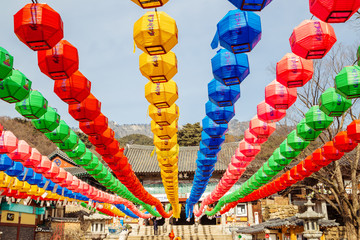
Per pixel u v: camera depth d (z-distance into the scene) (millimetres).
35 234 23297
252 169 21141
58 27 3072
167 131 5156
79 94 4035
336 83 3867
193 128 50250
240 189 12039
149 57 3572
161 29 3139
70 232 25672
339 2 2672
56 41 3199
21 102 4293
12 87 3697
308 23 3238
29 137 44531
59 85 3936
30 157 6879
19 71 3793
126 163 7875
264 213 25984
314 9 2857
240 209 29234
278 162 7551
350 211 12445
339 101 4418
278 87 4367
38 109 4375
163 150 6016
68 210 31062
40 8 2996
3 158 6367
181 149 34719
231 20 3053
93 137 5605
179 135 50406
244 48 3209
